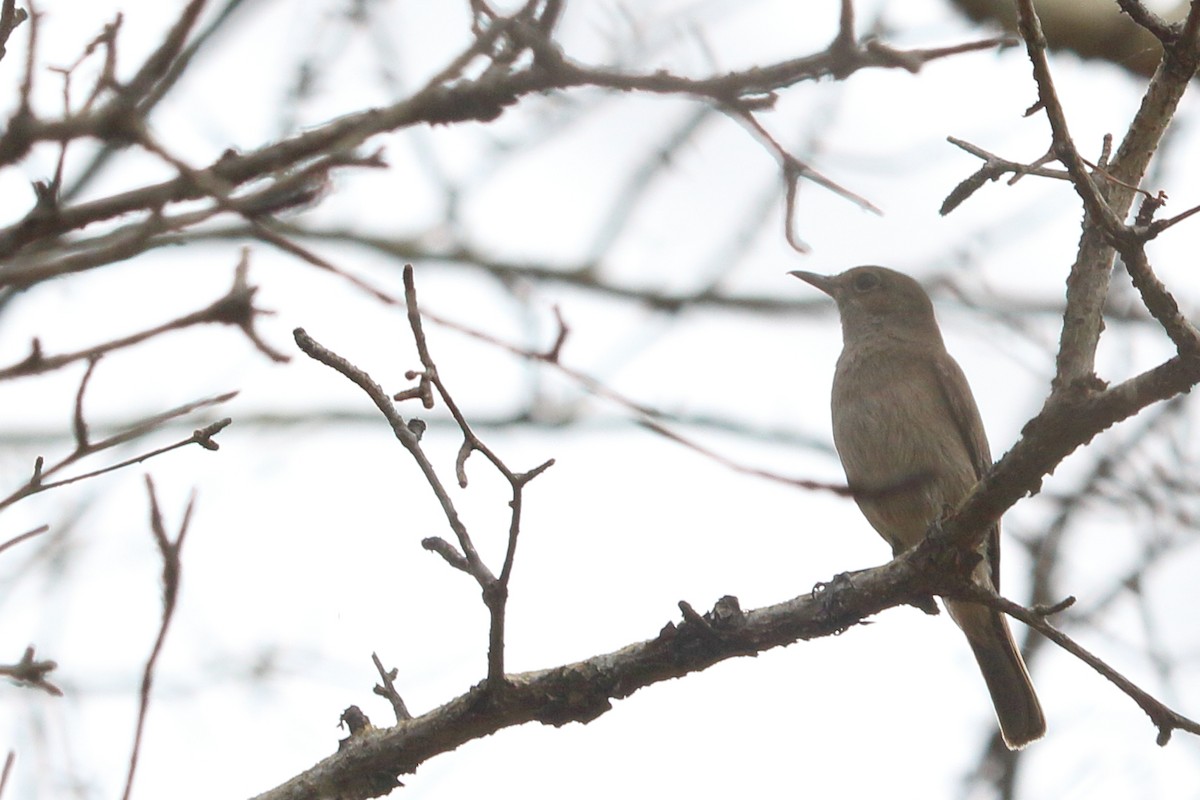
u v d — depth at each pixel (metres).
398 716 9.57
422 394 7.33
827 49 7.42
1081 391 8.59
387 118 7.45
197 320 6.73
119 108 6.67
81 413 6.35
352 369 8.06
